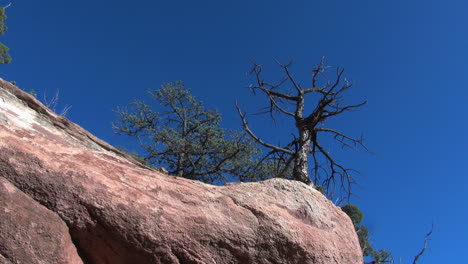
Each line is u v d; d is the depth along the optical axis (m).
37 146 4.41
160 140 23.19
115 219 4.38
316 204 6.07
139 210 4.55
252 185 5.91
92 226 4.29
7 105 6.17
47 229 4.00
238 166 22.78
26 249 3.82
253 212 5.30
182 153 23.27
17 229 3.82
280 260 5.12
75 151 4.70
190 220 4.82
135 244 4.45
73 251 4.18
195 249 4.73
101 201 4.36
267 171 22.31
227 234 4.94
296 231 5.33
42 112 6.74
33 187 4.09
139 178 4.96
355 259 6.03
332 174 17.20
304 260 5.25
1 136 4.21
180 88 25.14
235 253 4.94
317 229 5.70
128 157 7.64
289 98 19.45
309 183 16.72
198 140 24.12
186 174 23.42
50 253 3.95
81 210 4.25
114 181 4.68
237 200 5.40
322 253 5.42
